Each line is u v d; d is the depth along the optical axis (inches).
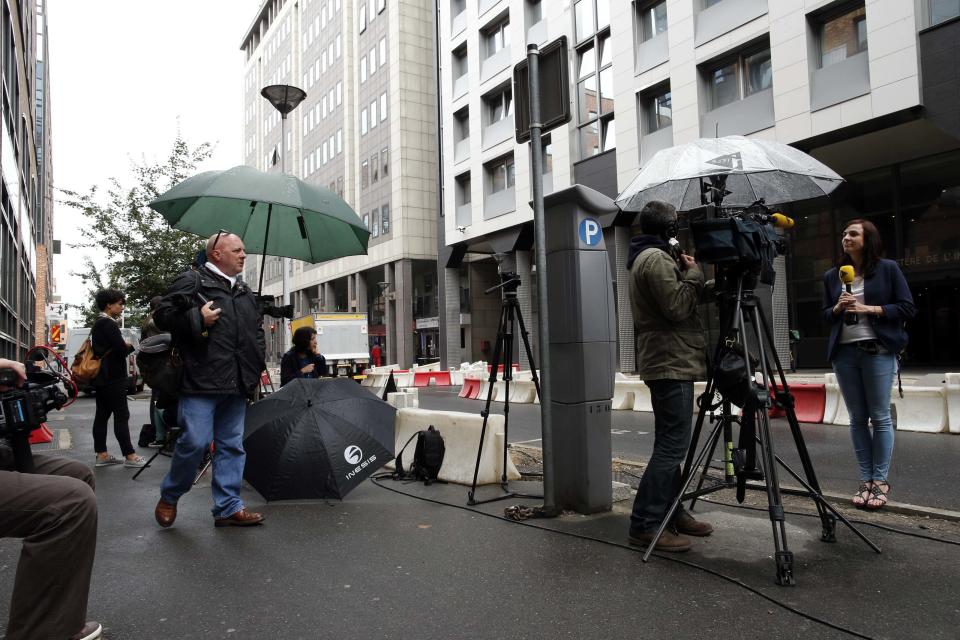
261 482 208.8
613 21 967.0
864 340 186.7
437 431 249.9
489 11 1251.8
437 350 1817.2
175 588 135.0
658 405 154.9
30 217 1339.8
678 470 158.9
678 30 867.4
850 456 291.0
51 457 111.0
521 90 195.6
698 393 496.7
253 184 222.4
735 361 143.4
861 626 110.0
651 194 223.9
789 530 168.4
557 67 181.2
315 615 120.1
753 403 139.9
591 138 1038.4
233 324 183.0
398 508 204.5
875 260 186.7
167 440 318.0
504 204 1219.9
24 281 1179.9
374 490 234.4
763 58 793.6
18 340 1045.2
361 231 254.8
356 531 177.8
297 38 2529.5
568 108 176.9
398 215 1748.3
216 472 186.2
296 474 208.1
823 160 788.6
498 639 108.9
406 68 1775.3
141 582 138.6
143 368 183.9
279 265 2684.5
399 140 1752.0
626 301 950.4
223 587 135.3
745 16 789.2
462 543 163.9
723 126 820.0
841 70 697.6
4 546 168.9
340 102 2103.8
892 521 175.9
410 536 171.6
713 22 826.8
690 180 227.8
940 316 914.7
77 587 95.9
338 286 2363.4
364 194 1934.1
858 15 693.3
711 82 850.8
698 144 190.7
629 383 544.1
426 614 119.8
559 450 194.5
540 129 186.7
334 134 2150.6
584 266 188.9
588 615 117.8
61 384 118.3
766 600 122.6
